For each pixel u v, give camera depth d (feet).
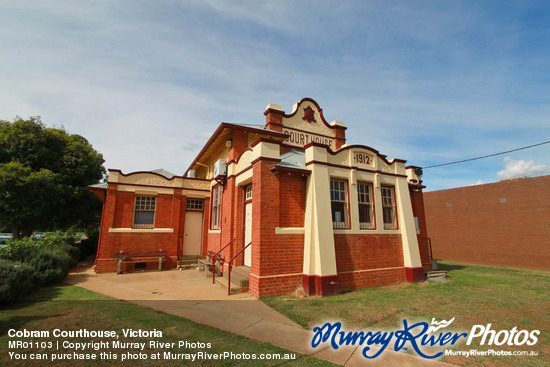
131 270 41.68
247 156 32.01
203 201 50.21
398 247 33.68
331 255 26.78
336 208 30.30
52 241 45.91
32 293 26.89
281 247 26.35
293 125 46.50
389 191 35.37
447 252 63.57
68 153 58.70
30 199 49.57
